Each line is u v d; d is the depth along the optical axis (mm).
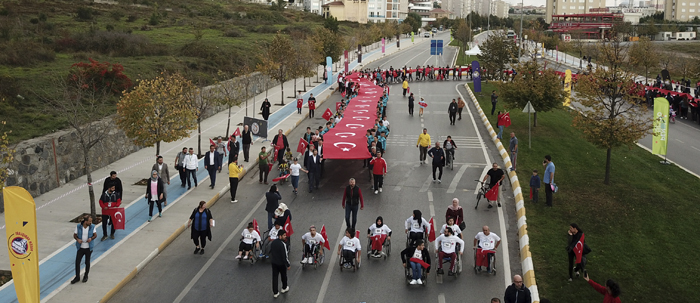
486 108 38938
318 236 13727
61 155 20578
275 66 39156
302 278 13266
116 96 27797
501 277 13352
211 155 20359
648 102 45875
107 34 43500
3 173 16781
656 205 19516
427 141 24250
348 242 13438
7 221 10664
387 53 95500
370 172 21641
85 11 61500
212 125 32625
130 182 21219
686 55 93500
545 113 37938
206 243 15594
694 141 33594
